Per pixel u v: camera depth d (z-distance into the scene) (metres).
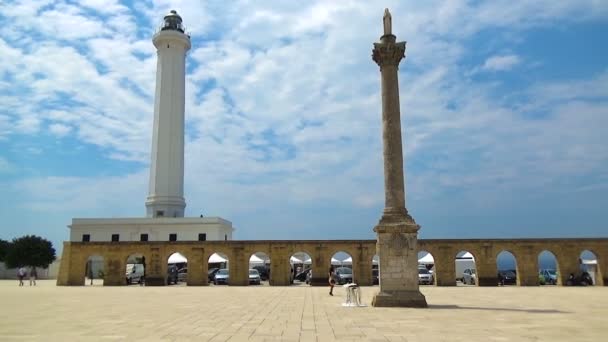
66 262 53.06
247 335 15.97
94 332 16.75
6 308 25.72
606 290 40.94
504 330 17.05
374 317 21.05
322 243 51.47
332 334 16.14
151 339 15.20
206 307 26.02
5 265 84.00
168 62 79.62
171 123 78.19
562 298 31.95
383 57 28.62
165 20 81.94
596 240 50.31
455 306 26.39
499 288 44.78
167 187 76.75
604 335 15.98
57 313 23.08
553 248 50.34
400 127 28.22
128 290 42.81
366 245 50.84
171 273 58.44
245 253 52.31
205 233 73.88
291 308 25.30
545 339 15.12
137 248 53.16
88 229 74.38
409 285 26.47
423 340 14.92
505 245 50.31
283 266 51.84
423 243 50.44
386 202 27.78
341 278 51.53
